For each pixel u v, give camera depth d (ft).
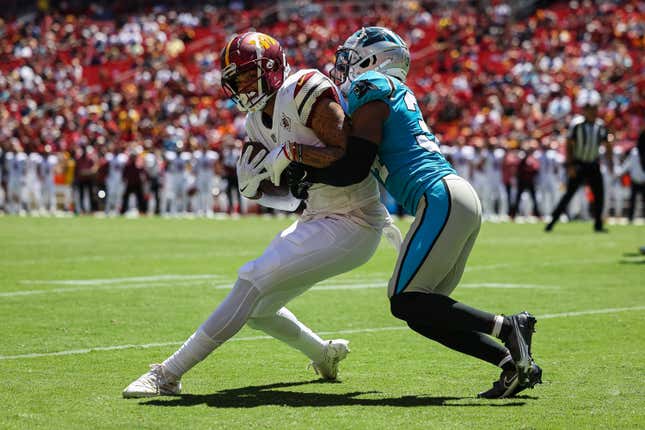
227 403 57.31
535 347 75.92
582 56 369.30
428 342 79.20
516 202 265.75
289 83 58.03
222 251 164.14
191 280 121.90
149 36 429.79
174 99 374.02
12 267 137.28
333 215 59.67
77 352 74.02
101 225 238.89
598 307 97.50
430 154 58.03
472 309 56.54
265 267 58.80
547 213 275.18
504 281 119.44
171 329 85.05
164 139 335.67
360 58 61.62
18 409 55.21
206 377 65.72
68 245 176.04
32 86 396.78
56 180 313.12
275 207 61.93
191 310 96.22
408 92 59.26
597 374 65.62
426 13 416.87
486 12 411.54
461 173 278.87
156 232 212.23
